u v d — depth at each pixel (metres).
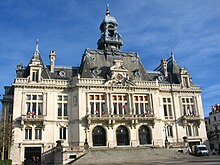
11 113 55.97
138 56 65.88
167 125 59.94
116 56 63.38
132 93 57.47
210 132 84.69
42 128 51.69
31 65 54.53
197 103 63.72
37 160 50.03
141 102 58.03
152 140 55.91
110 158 43.06
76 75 56.97
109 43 66.06
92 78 56.16
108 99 55.56
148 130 57.09
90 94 55.12
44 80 54.56
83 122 52.75
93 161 41.53
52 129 52.41
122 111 55.88
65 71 60.28
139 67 63.53
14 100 51.56
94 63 60.34
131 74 61.03
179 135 59.94
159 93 61.34
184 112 62.47
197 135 61.28
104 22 67.25
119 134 54.81
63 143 51.50
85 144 47.00
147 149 48.84
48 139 51.50
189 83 64.50
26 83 52.97
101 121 53.53
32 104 52.78
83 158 41.75
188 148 52.66
